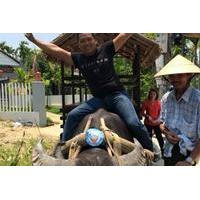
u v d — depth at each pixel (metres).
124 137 4.67
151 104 8.55
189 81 4.59
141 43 7.53
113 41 4.98
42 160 3.99
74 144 4.21
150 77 18.66
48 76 28.59
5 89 14.55
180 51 14.09
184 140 4.55
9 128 12.63
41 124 14.00
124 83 7.76
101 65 4.91
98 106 4.98
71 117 4.98
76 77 7.70
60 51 5.03
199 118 4.46
